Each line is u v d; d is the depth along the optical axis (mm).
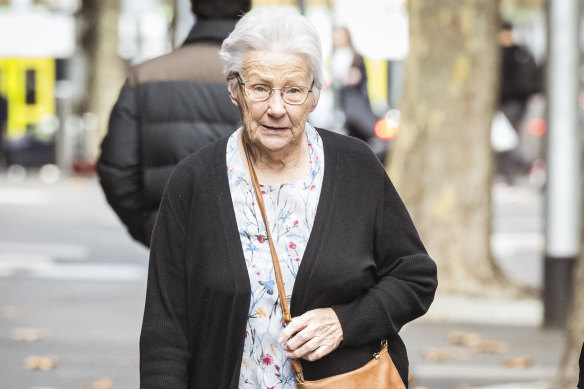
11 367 13320
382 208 6035
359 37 36250
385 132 22922
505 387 12492
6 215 30328
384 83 39094
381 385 5867
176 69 8203
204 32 8305
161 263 6004
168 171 8188
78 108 47781
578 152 15898
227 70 5863
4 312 16828
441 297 18250
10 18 47469
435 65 19172
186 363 5973
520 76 30094
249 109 5785
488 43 19156
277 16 5750
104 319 16469
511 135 42906
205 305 5902
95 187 40625
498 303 18016
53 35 47344
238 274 5797
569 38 15883
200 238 5902
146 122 8180
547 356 14258
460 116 19094
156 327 5969
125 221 8516
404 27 36469
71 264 21922
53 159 47656
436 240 18953
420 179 19172
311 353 5785
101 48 47406
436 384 12633
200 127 8148
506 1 49656
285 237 5855
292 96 5762
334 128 26672
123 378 12930
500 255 24625
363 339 5887
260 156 5914
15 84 47844
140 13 43031
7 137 47750
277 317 5820
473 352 14414
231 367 5844
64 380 12742
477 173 19047
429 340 15172
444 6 19109
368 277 5965
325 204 5895
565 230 15844
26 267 21453
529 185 42844
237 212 5887
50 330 15562
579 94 15969
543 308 16000
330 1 36000
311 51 5734
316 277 5816
